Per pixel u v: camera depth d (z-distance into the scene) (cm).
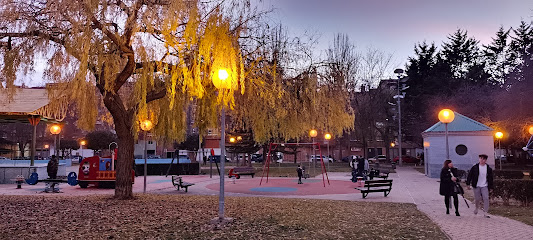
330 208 1200
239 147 3416
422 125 5138
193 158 5297
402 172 3519
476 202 1074
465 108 4497
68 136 6594
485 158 1065
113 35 1098
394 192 1811
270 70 1278
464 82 5116
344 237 764
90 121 1302
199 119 1448
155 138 1527
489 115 4109
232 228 831
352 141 6431
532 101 3164
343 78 1455
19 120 2620
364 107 4506
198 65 1123
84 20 1030
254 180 2673
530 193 1276
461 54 5825
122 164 1343
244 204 1268
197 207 1155
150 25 1060
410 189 1947
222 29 1094
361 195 1714
